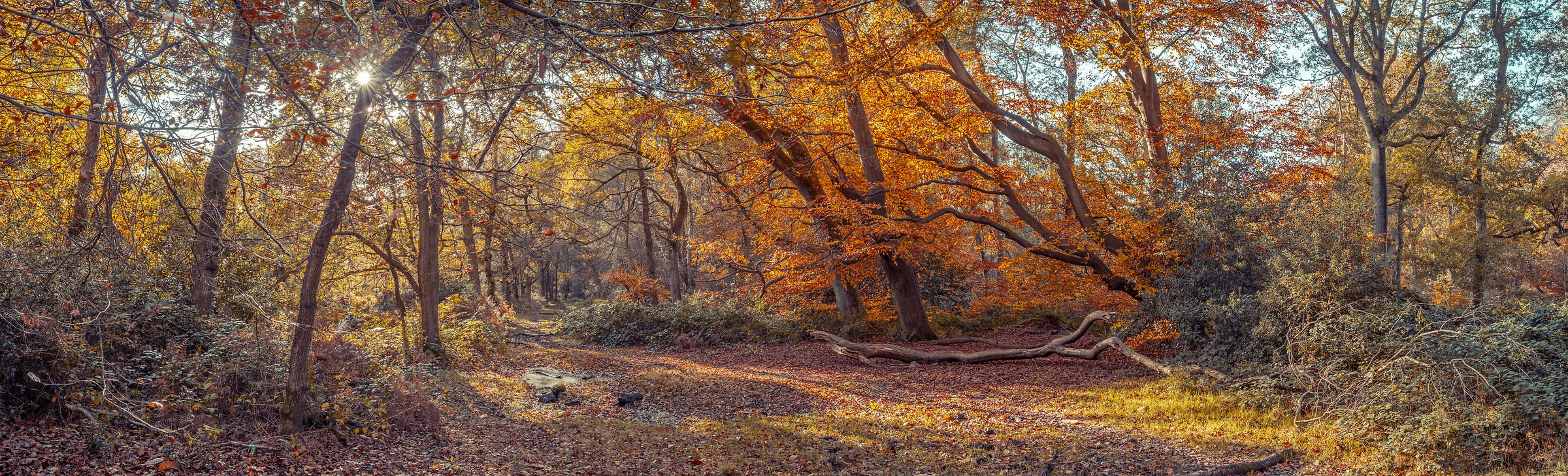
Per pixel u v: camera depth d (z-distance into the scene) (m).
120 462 6.45
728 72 5.69
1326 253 12.18
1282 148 18.41
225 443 7.36
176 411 8.02
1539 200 27.86
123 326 8.55
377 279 21.75
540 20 4.41
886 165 20.41
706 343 24.72
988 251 36.22
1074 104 17.73
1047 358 18.09
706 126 16.23
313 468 7.19
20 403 6.98
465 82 5.07
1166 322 15.42
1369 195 27.09
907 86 16.94
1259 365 11.89
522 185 6.04
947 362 18.28
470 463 8.21
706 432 10.36
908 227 19.08
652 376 15.58
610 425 10.70
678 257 30.59
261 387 8.73
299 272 12.36
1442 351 8.90
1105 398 12.83
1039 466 8.57
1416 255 31.19
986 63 23.16
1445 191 30.09
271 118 4.45
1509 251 29.59
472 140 6.79
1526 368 8.50
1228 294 14.27
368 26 4.92
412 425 9.50
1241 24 16.48
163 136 3.77
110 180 6.13
